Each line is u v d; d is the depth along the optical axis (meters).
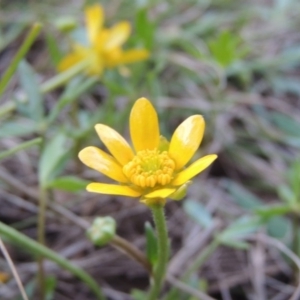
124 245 0.14
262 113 0.25
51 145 0.17
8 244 0.19
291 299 0.16
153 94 0.24
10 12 0.31
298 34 0.31
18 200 0.20
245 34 0.30
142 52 0.22
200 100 0.26
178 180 0.11
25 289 0.17
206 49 0.28
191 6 0.32
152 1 0.29
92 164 0.11
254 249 0.19
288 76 0.29
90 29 0.21
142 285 0.19
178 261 0.19
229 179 0.23
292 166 0.22
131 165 0.11
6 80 0.16
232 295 0.19
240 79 0.27
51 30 0.29
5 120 0.23
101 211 0.21
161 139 0.12
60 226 0.20
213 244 0.17
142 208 0.21
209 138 0.24
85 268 0.19
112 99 0.22
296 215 0.18
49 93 0.26
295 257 0.17
